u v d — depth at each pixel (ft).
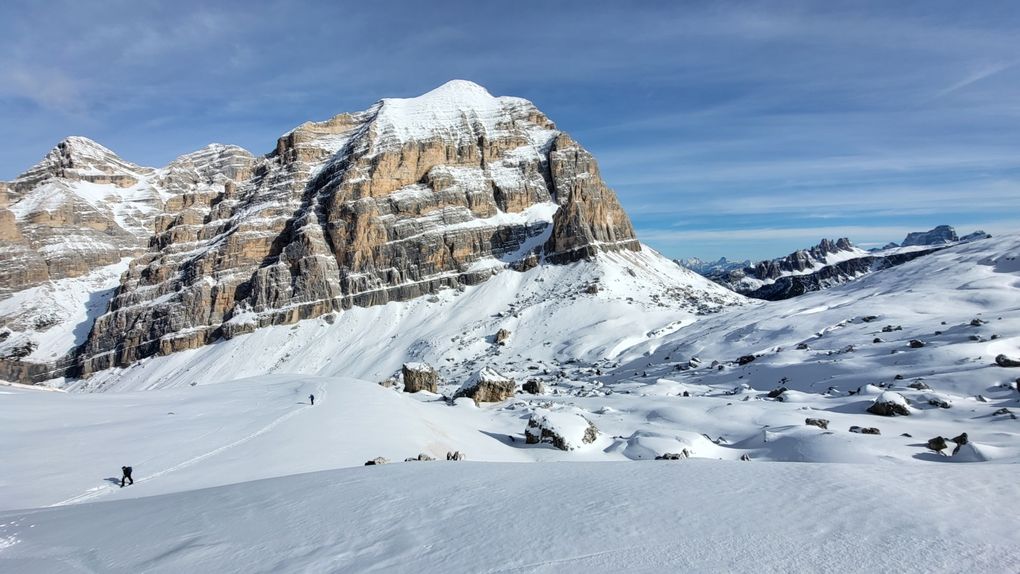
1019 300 239.71
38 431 137.28
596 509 44.39
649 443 136.67
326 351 546.26
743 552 33.76
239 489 65.92
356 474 68.54
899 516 39.11
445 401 244.42
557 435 148.56
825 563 31.73
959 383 160.15
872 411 148.97
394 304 598.34
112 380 614.34
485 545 37.32
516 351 424.05
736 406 170.30
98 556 43.24
